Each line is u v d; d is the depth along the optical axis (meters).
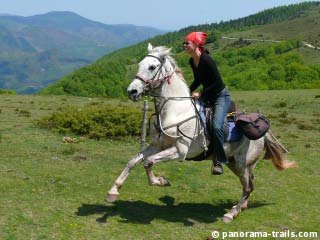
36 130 20.58
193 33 9.32
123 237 8.66
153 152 9.30
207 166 14.85
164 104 9.17
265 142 10.39
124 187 11.94
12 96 42.12
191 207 10.76
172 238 8.78
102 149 16.94
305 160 16.73
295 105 39.69
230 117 9.84
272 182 13.34
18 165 13.53
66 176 12.55
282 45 181.00
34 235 8.48
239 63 162.12
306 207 11.03
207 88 9.41
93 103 36.16
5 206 9.82
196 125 9.27
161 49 9.03
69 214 9.63
